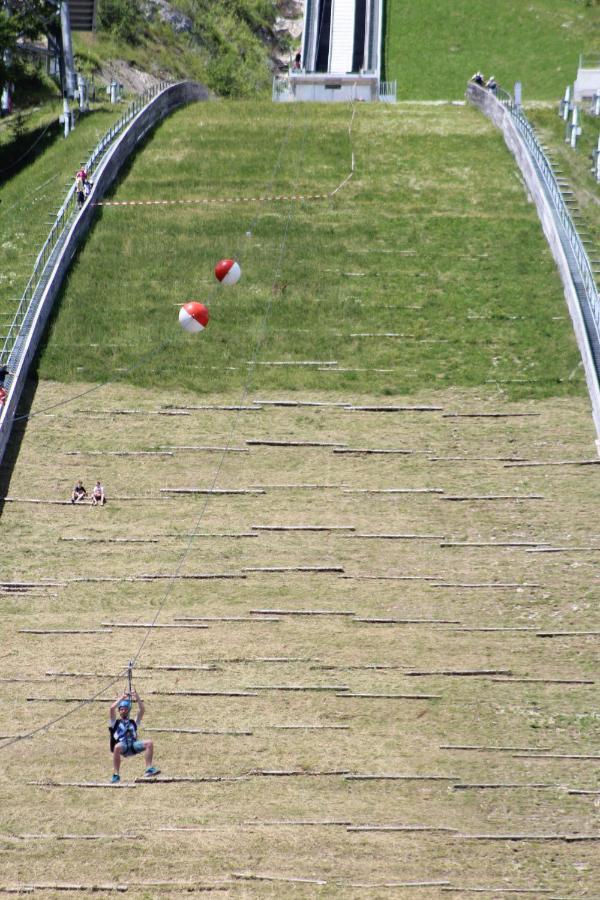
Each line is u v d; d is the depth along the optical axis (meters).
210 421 79.44
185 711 57.53
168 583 66.31
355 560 67.75
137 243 100.44
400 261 98.25
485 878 48.81
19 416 79.44
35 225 104.69
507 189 111.62
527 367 84.00
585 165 116.12
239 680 59.41
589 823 51.28
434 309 91.38
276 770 54.22
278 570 67.06
